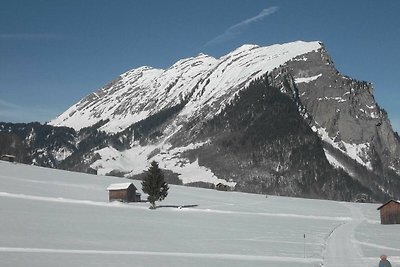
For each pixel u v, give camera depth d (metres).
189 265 43.06
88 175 177.50
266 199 164.25
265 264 45.25
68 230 62.59
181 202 128.12
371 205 175.25
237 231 73.81
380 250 58.19
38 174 155.62
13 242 50.72
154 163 108.88
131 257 45.75
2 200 94.12
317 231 81.12
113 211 94.06
